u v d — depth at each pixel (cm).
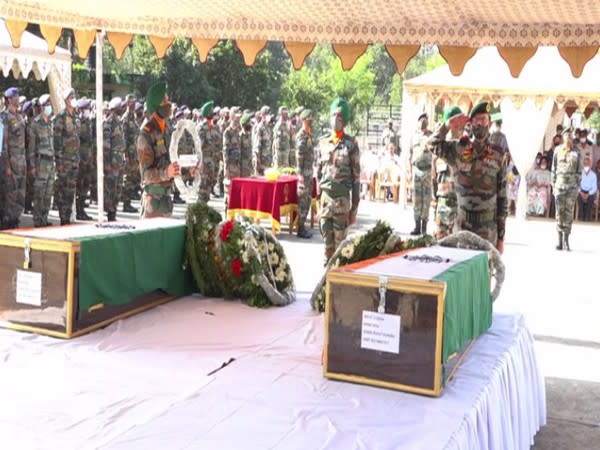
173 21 565
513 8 434
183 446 236
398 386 291
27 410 266
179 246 446
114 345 347
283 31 544
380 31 524
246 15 522
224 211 1397
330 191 752
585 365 534
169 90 2844
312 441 242
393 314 290
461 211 558
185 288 457
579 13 438
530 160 1366
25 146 1072
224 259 441
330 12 489
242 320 403
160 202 643
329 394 287
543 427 418
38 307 357
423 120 1128
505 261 988
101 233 387
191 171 670
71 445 238
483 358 334
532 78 1208
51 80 1165
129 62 2841
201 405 272
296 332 381
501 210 561
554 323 658
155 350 342
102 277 371
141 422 256
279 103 3256
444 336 285
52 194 1077
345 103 751
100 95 705
